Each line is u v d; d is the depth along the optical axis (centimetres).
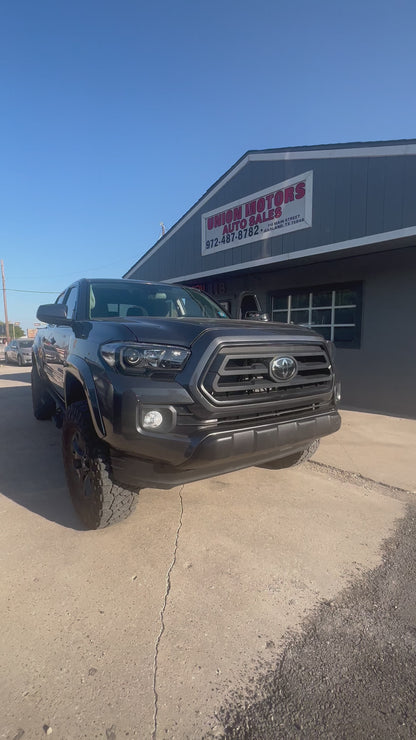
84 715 173
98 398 270
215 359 258
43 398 617
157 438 248
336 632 221
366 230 656
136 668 197
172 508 357
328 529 325
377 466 459
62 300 550
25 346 2153
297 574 269
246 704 180
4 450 518
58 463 470
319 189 719
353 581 263
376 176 636
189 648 209
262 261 845
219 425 263
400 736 166
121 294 421
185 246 1077
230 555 288
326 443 544
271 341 283
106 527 316
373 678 194
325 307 835
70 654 204
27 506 360
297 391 299
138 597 245
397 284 707
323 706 180
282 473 440
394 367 725
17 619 227
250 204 860
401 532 322
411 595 250
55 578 261
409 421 664
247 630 222
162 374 255
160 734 166
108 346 277
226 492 391
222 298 1084
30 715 173
